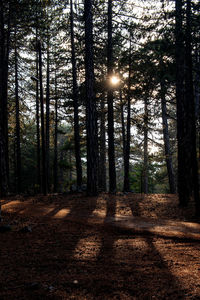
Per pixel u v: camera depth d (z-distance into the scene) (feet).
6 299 11.35
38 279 13.39
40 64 52.75
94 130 46.83
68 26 64.39
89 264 15.51
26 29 59.93
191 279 13.12
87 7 45.42
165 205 38.50
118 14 48.88
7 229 24.00
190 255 16.99
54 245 19.51
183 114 37.47
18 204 41.47
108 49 53.42
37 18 56.85
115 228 24.70
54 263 15.71
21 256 17.02
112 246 19.25
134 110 64.85
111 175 55.36
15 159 105.50
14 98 76.07
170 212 33.50
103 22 53.42
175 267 14.87
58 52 67.15
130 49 50.34
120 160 110.42
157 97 47.26
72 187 58.34
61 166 84.74
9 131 86.02
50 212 33.73
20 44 66.95
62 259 16.40
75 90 62.08
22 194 57.98
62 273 14.16
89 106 46.14
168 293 11.66
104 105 75.31
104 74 62.18
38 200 45.96
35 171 122.93
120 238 21.65
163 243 19.94
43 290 12.10
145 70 44.88
